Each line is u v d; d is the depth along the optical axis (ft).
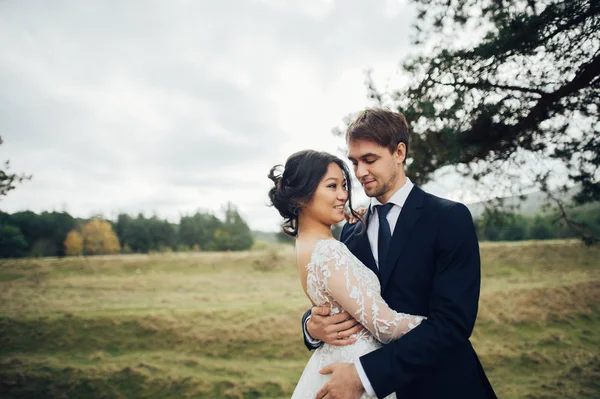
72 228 175.63
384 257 5.87
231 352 27.30
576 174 12.58
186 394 21.34
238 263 68.64
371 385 4.81
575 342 26.32
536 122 11.64
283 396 20.71
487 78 11.11
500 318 30.53
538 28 9.78
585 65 10.13
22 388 22.13
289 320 31.30
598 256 50.44
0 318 31.71
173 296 43.42
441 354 4.86
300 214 6.07
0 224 46.37
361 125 5.81
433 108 10.98
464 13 11.00
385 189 5.92
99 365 24.84
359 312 5.15
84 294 45.24
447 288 5.08
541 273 47.37
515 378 21.07
